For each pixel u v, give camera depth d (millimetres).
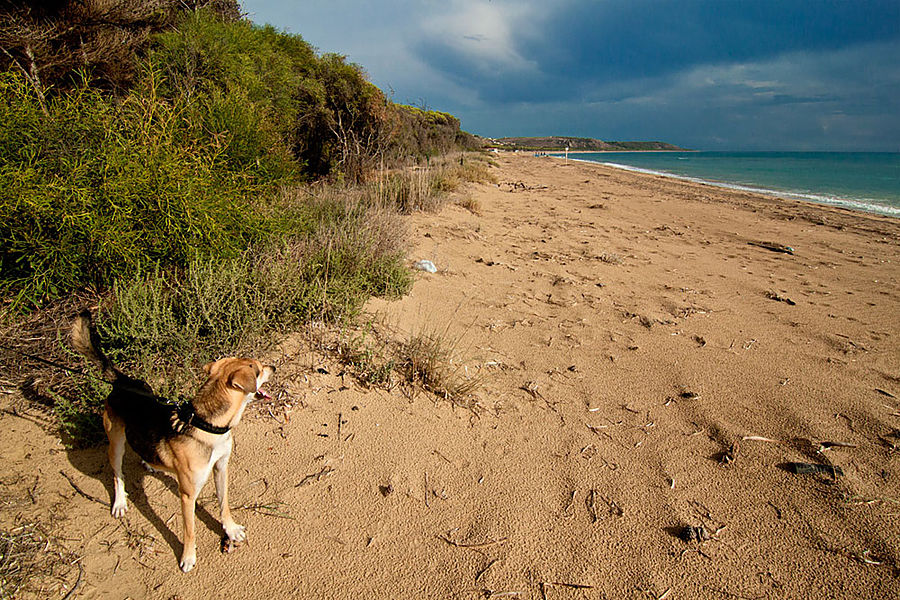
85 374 3459
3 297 4230
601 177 27703
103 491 2945
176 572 2551
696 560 2754
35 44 7582
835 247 10711
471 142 42875
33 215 4004
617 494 3238
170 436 2477
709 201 17750
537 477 3359
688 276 8016
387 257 6129
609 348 5281
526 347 5203
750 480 3365
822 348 5391
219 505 2861
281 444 3359
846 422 3973
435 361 4348
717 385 4562
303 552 2709
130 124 4992
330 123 13195
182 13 11281
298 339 4371
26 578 2406
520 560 2738
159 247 4656
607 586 2604
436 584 2592
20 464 2994
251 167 7484
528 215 12555
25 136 4488
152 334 3660
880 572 2648
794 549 2820
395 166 14828
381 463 3330
